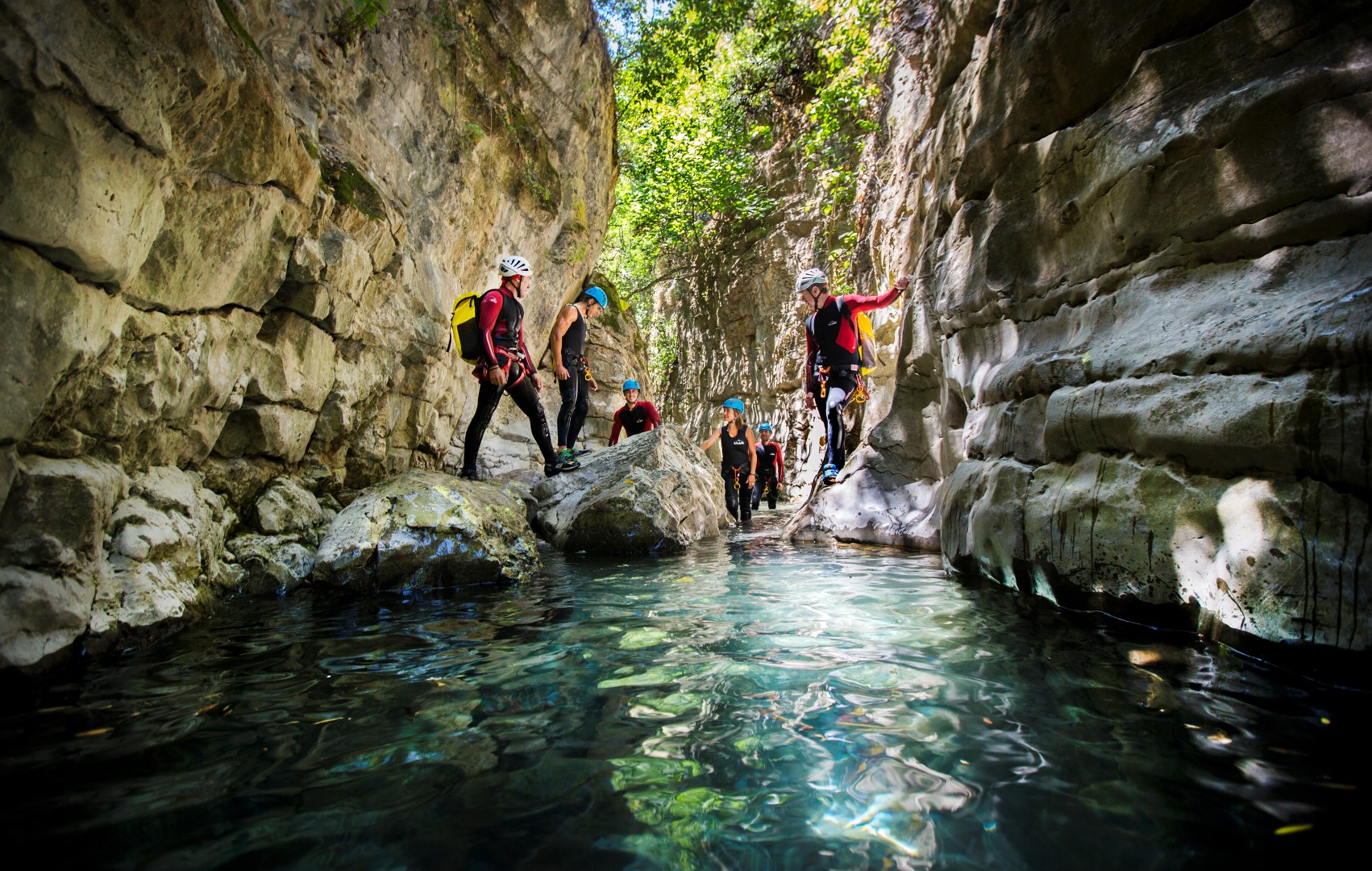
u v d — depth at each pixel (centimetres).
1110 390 297
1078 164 364
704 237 2077
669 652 246
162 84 226
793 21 1644
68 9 187
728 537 699
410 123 549
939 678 212
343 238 407
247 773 149
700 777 148
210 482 352
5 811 132
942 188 593
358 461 510
